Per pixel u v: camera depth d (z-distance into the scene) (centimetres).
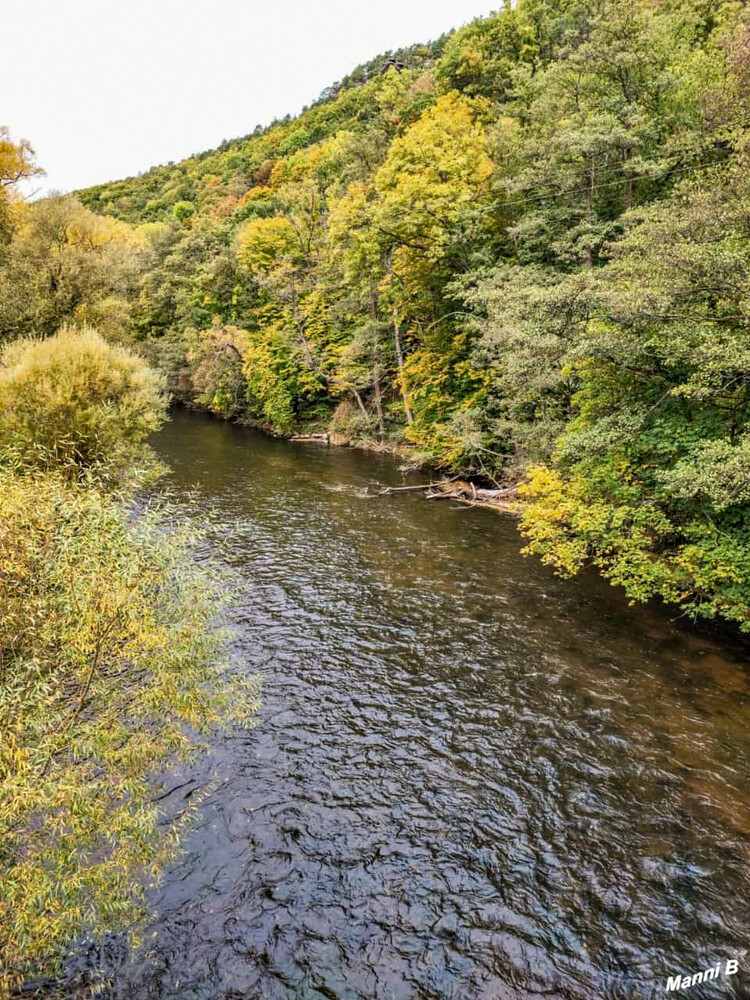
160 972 529
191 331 4947
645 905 615
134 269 3512
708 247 1046
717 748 861
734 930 589
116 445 1650
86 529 579
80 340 1723
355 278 3328
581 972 546
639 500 1280
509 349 1895
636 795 771
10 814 400
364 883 633
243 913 591
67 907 460
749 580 1045
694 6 3045
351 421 3675
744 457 888
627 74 2434
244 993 516
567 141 2097
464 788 781
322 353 4019
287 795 757
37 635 530
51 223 2878
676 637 1201
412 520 2033
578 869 659
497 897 622
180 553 666
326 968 541
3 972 479
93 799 494
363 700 973
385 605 1342
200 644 649
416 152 2731
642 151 2214
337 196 4481
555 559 1370
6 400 1498
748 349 995
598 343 1191
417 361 3112
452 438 2545
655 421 1245
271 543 1748
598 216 2342
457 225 2573
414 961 552
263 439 3912
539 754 849
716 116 1909
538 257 2417
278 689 993
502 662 1102
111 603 521
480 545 1775
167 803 727
